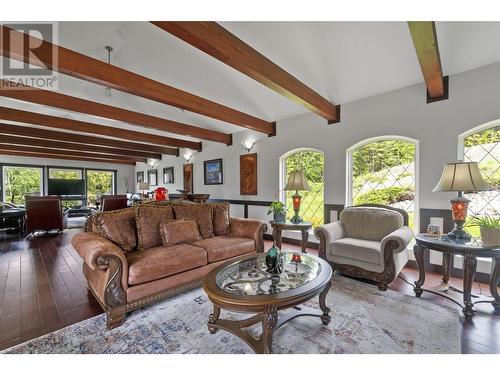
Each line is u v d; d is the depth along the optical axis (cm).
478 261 269
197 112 368
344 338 168
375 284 262
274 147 487
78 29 281
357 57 290
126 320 192
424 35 190
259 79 262
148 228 258
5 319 194
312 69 316
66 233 545
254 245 307
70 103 346
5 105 394
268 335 143
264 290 160
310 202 447
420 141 308
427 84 270
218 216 331
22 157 801
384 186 356
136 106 533
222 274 183
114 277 184
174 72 402
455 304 217
